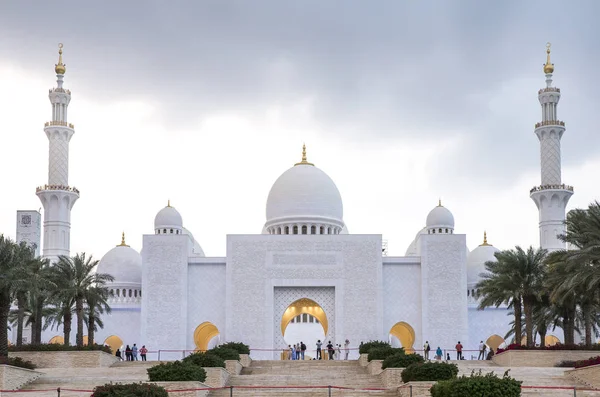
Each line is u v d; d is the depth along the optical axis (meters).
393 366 53.53
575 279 53.56
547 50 104.94
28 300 66.81
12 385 50.69
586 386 48.97
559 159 101.56
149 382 45.69
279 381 55.19
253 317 87.69
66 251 102.00
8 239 58.34
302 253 88.88
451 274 88.62
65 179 103.31
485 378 37.19
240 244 89.19
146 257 89.44
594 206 56.22
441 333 87.56
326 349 87.62
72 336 96.81
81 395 46.44
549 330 97.31
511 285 70.00
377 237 89.12
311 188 96.44
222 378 52.66
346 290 88.06
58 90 104.88
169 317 88.31
